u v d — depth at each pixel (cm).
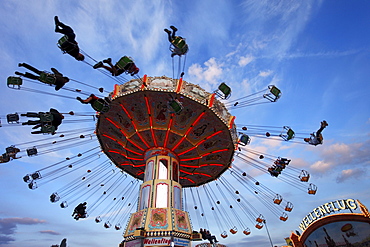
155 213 1577
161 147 1939
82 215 1923
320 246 2056
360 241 1847
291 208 1970
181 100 1628
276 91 1542
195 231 1673
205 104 1644
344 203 1992
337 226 1989
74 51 1095
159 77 1669
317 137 1535
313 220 2141
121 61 1206
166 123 1788
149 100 1675
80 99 1278
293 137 1628
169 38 1262
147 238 1470
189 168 2180
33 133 1246
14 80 1110
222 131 1814
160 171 1836
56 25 1059
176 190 1791
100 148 2120
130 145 1964
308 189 1777
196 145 1872
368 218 1842
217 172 2277
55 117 1290
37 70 1112
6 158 1431
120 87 1727
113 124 1847
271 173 1931
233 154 2030
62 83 1185
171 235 1477
